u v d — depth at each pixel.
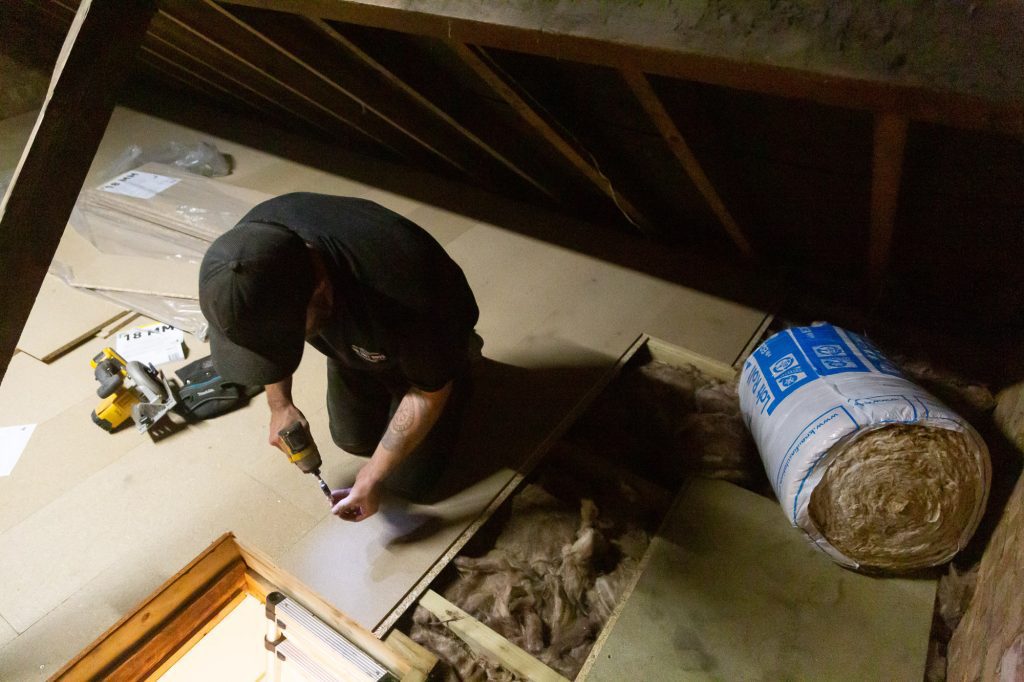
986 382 1.89
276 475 1.68
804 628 1.32
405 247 1.23
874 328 2.11
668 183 2.11
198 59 2.76
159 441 1.77
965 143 1.39
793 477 1.36
